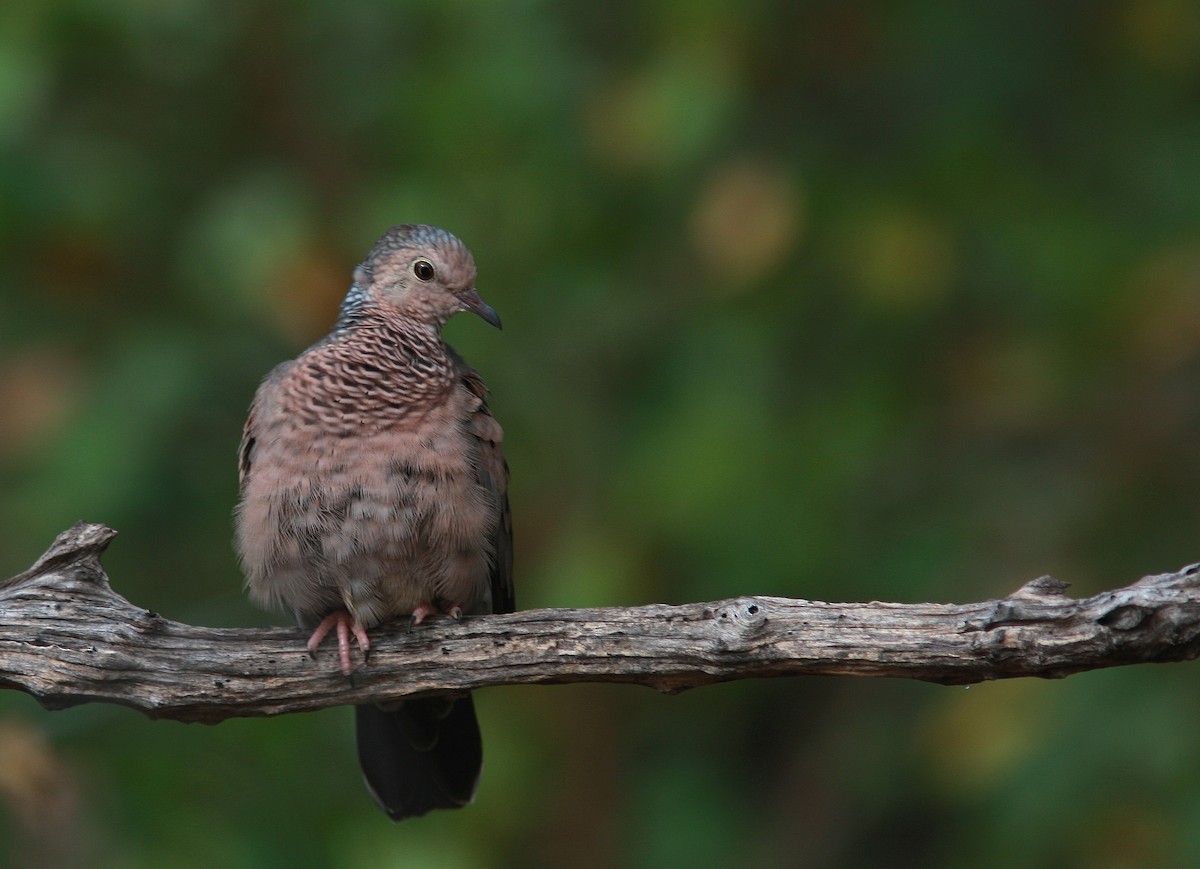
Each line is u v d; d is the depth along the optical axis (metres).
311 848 10.05
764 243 11.07
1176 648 6.12
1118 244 11.43
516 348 11.20
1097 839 9.75
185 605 10.87
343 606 7.92
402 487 7.66
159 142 11.34
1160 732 9.80
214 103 11.34
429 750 8.72
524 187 11.08
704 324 11.34
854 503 11.38
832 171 11.77
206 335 11.14
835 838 11.83
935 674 6.43
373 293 8.84
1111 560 11.05
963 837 11.67
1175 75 12.09
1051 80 12.12
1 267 10.98
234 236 10.64
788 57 12.00
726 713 12.44
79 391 10.68
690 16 11.23
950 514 11.49
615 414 11.37
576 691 11.33
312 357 7.95
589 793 11.31
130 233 11.16
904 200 11.46
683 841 11.45
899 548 11.34
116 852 9.27
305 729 10.51
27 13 10.54
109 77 11.19
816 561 10.94
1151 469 11.42
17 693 9.75
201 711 7.18
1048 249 11.33
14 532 10.66
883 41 11.96
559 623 6.93
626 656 6.79
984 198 11.55
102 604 7.09
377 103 11.28
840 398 11.40
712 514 10.64
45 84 10.62
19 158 10.66
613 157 11.06
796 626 6.56
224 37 11.07
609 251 11.48
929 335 11.88
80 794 9.15
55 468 10.31
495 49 11.06
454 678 7.06
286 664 7.17
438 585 7.86
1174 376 11.71
